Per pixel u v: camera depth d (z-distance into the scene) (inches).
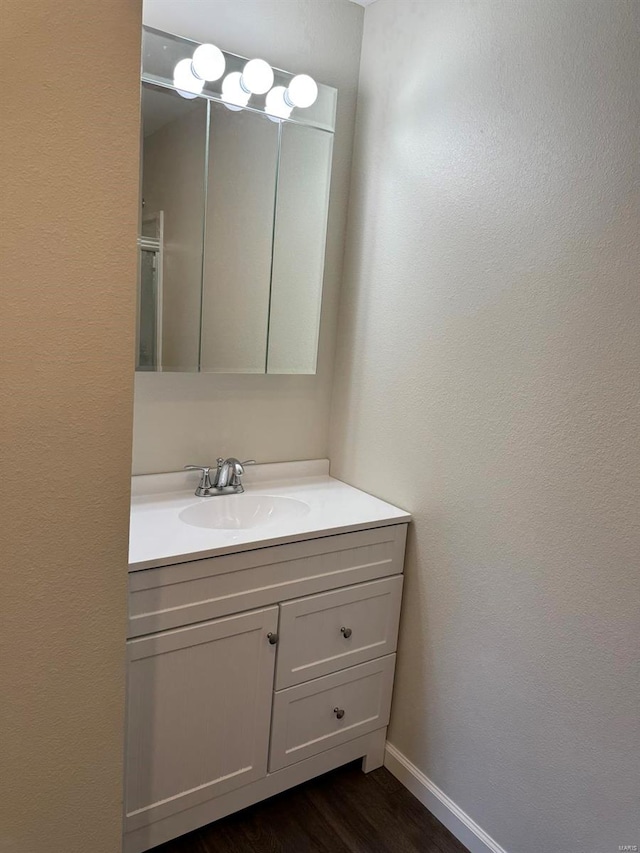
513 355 56.8
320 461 83.6
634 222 46.3
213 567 55.3
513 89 55.1
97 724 40.3
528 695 57.4
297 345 77.0
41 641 37.1
